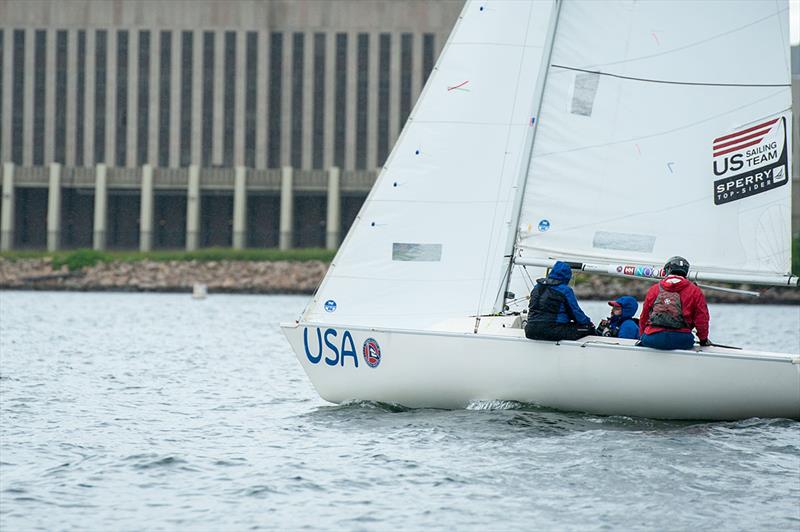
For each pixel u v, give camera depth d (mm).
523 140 54031
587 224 52625
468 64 54469
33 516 36469
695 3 51719
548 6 54000
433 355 52094
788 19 51000
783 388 49156
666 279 49812
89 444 48625
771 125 51219
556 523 35562
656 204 52188
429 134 54406
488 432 48844
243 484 40812
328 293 54719
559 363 50594
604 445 46344
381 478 41438
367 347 53156
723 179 51656
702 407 50000
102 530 34938
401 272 54250
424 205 54219
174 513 36906
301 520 36000
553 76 53156
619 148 52469
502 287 53812
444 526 35250
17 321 137625
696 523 35562
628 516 36344
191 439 50062
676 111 52031
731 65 51531
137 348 100312
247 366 85312
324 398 54812
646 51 52219
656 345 49344
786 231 51094
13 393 65438
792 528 35062
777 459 44125
